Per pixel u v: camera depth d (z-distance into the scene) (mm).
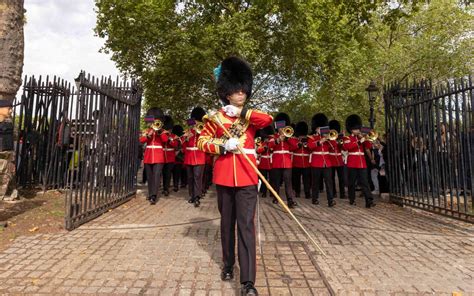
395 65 22734
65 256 4547
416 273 4164
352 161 9117
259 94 20812
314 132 11305
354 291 3662
